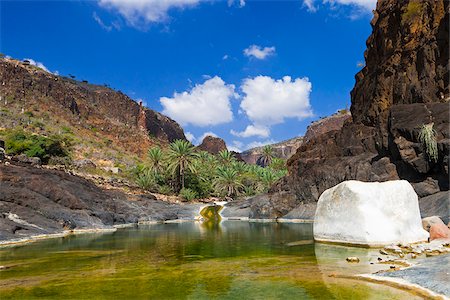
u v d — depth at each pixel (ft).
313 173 131.34
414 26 119.85
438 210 72.33
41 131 295.28
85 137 351.05
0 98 326.03
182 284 29.96
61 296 26.43
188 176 235.40
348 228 51.29
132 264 40.47
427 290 25.26
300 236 68.90
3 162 111.14
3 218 73.41
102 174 226.99
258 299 24.94
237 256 45.32
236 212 162.81
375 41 142.51
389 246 45.75
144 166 237.86
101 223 100.99
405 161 94.73
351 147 128.67
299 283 29.17
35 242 65.51
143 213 133.59
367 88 142.20
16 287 29.50
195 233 83.71
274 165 309.63
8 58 412.57
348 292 25.91
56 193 99.04
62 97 403.13
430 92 104.42
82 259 44.57
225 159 304.71
